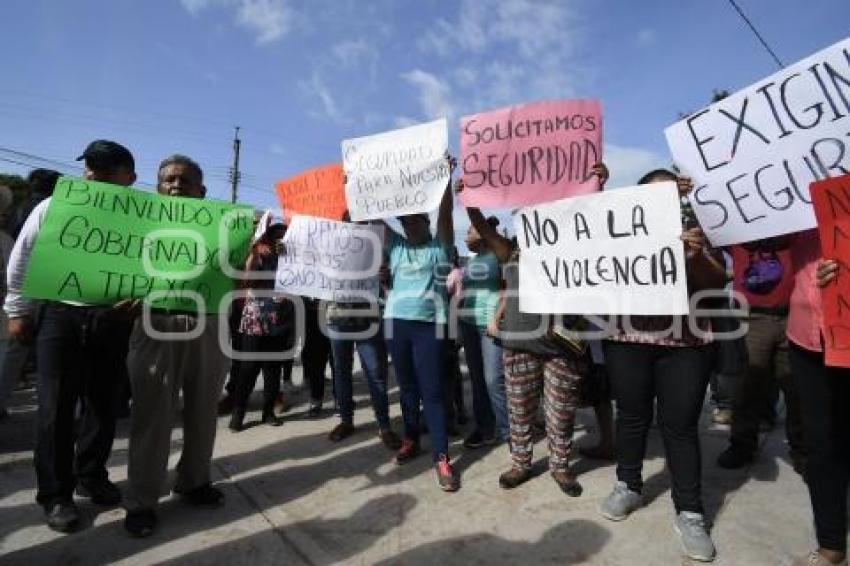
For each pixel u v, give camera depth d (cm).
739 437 390
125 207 312
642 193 300
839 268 227
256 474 399
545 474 386
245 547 299
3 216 453
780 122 258
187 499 354
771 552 283
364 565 281
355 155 395
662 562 278
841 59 243
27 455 424
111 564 282
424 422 519
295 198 460
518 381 364
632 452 324
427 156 372
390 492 365
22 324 304
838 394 253
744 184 268
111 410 343
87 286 300
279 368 529
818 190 230
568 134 331
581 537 302
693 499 292
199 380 335
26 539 305
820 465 258
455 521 324
